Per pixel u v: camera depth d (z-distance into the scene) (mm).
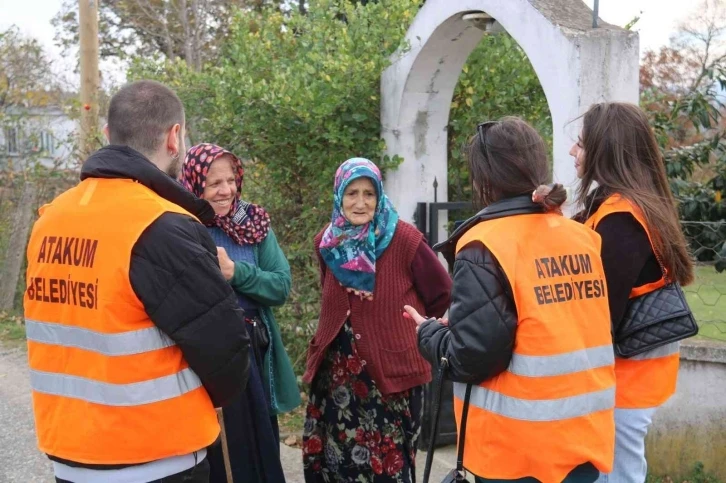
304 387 5266
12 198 9312
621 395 2371
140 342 1916
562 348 1972
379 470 3000
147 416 1927
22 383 5863
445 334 2152
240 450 2797
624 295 2256
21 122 9531
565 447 1956
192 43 15781
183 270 1914
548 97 3654
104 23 17172
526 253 2016
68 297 1977
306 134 5289
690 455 3803
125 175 2006
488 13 4070
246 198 5664
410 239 3014
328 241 3006
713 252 4348
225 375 2012
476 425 2072
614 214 2271
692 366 3775
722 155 4801
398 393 3016
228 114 5426
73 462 1970
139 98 2131
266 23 6156
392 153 5070
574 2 3861
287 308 5359
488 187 2145
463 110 5660
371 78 5188
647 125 2359
